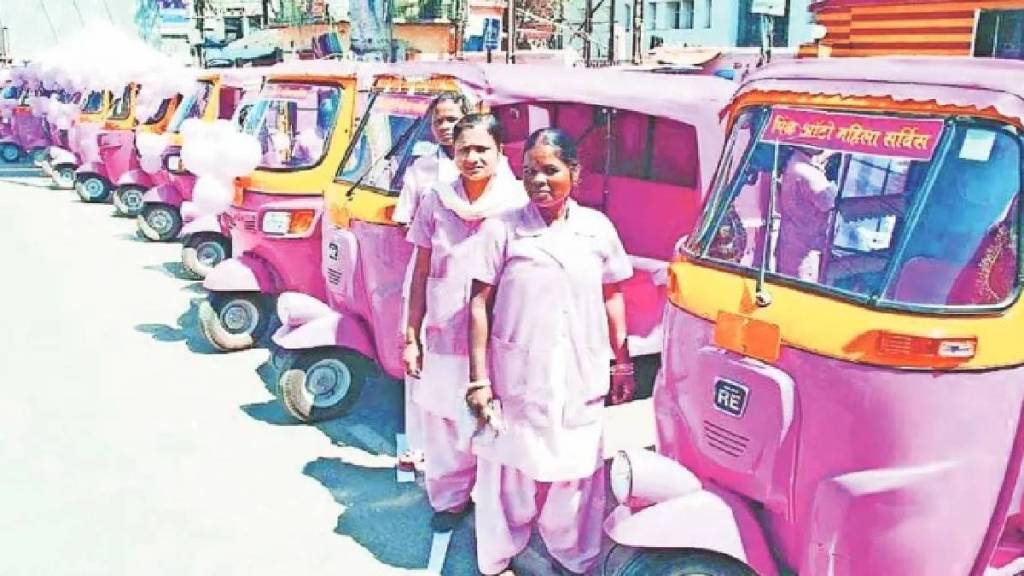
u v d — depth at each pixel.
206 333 7.09
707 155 5.77
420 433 4.82
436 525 4.37
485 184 3.95
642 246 6.37
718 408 3.27
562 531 3.75
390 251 5.17
